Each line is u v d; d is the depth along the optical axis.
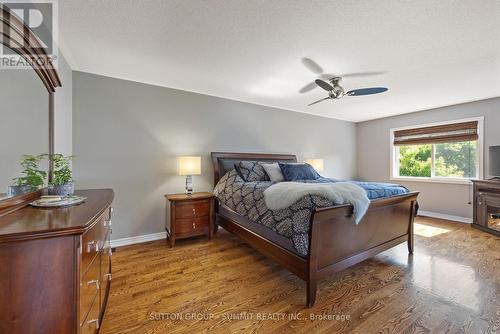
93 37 1.94
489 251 2.67
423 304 1.68
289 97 3.68
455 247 2.80
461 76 2.76
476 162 3.85
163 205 3.15
